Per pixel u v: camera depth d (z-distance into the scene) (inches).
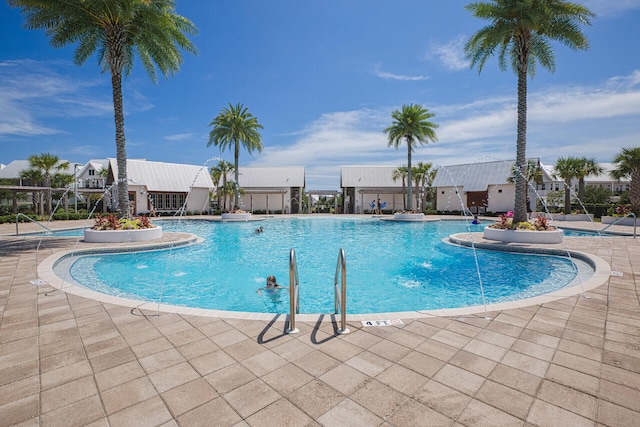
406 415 96.0
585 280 283.1
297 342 144.2
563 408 98.4
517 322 165.6
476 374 118.0
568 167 999.6
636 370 119.6
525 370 120.3
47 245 454.6
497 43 550.0
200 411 98.2
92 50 587.8
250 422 93.3
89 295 214.1
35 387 110.9
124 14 498.6
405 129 1055.0
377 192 1615.4
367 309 250.7
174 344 142.9
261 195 1686.8
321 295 286.8
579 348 137.6
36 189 1044.5
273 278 301.6
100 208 1423.5
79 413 97.4
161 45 589.0
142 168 1402.6
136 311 183.6
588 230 668.1
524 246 436.1
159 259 429.4
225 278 343.3
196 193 1546.5
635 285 233.8
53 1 473.7
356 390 108.7
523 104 531.8
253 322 167.0
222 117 1135.0
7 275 273.4
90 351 136.7
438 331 155.3
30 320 171.2
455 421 93.1
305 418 95.0
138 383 113.3
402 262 416.2
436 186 1496.1
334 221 1131.3
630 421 92.5
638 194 855.7
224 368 122.9
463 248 488.1
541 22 508.1
